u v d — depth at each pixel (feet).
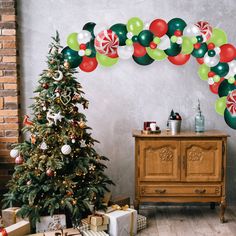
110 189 14.42
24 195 11.08
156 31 13.96
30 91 14.17
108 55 14.06
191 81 14.15
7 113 13.79
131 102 14.25
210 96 14.20
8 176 13.87
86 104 12.13
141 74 14.15
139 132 13.35
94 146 14.38
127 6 13.96
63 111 11.57
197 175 12.74
